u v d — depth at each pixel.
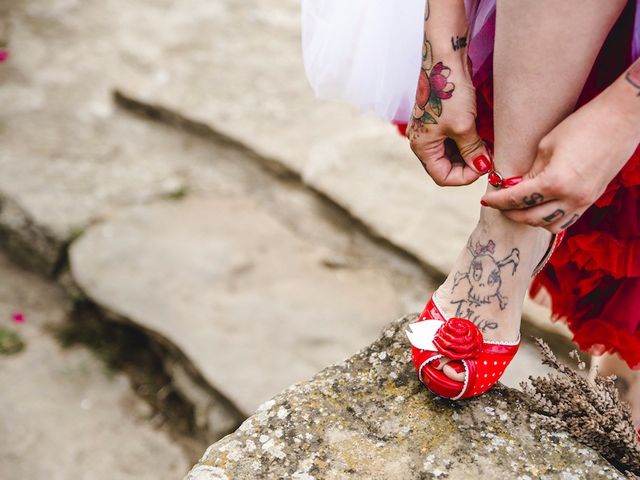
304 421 1.21
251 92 3.28
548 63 1.05
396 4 1.27
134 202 2.89
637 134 1.03
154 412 2.43
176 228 2.79
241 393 2.30
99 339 2.60
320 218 2.86
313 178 2.89
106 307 2.53
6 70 3.44
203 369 2.36
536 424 1.20
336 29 1.35
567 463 1.16
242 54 3.49
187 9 3.76
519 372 2.32
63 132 3.18
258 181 3.01
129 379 2.52
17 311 2.66
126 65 3.47
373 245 2.75
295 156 2.98
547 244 1.22
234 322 2.49
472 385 1.17
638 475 1.19
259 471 1.15
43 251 2.76
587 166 1.04
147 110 3.26
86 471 2.26
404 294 2.62
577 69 1.05
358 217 2.75
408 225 2.72
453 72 1.15
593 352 1.52
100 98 3.35
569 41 1.04
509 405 1.23
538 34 1.04
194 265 2.66
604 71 1.18
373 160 2.95
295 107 3.21
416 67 1.31
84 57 3.53
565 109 1.08
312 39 1.38
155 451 2.33
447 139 1.22
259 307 2.54
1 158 3.01
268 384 2.32
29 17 3.74
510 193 1.09
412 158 2.96
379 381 1.27
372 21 1.32
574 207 1.08
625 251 1.35
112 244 2.71
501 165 1.14
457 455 1.16
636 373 1.55
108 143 3.15
